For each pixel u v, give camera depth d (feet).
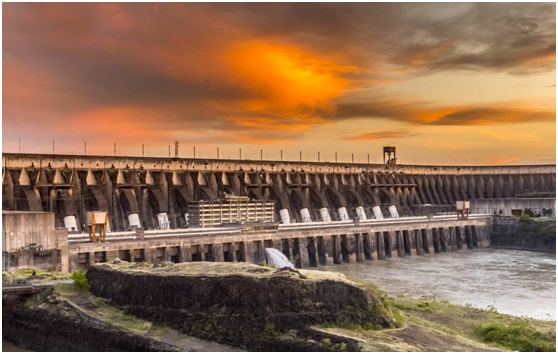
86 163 460.55
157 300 215.92
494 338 212.02
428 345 182.70
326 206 563.48
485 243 559.38
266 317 193.06
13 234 287.07
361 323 195.42
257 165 556.51
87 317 216.13
